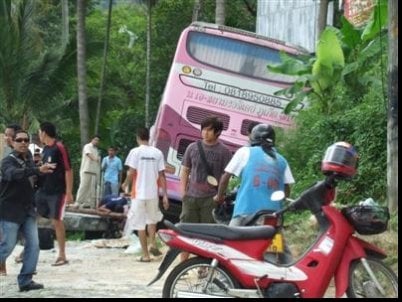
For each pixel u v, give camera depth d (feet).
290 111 66.74
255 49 71.67
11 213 41.45
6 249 41.52
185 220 43.16
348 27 66.18
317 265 30.37
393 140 43.60
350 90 65.41
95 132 137.69
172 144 70.85
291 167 61.36
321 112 65.92
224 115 71.15
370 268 30.27
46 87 127.13
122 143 141.79
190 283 32.27
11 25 123.03
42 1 150.51
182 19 144.66
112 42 167.43
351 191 53.01
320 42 65.05
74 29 164.66
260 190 35.58
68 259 57.16
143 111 151.64
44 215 52.11
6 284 44.42
